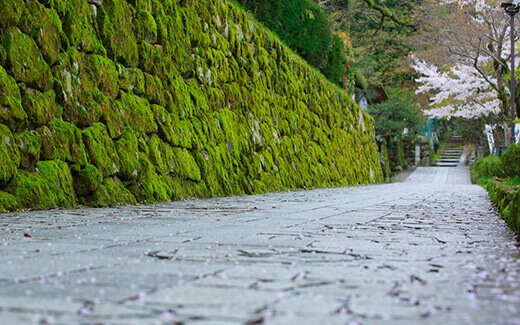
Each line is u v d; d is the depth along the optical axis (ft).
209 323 5.57
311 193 43.21
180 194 31.96
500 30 73.82
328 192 45.78
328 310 6.12
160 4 33.55
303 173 54.13
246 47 45.60
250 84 45.55
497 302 6.57
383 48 133.08
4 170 20.24
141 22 31.30
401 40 129.18
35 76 22.85
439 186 68.39
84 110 25.70
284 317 5.81
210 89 38.65
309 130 59.41
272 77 50.78
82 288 7.34
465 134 178.81
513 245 12.26
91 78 26.55
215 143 38.01
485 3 69.15
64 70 24.79
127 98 29.09
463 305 6.40
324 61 76.38
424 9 82.12
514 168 42.04
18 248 11.44
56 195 22.88
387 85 142.41
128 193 27.37
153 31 32.19
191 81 36.37
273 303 6.47
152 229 15.56
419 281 7.88
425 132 173.88
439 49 78.59
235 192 39.40
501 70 72.64
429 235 14.34
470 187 63.00
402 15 121.39
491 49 73.87
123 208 24.07
